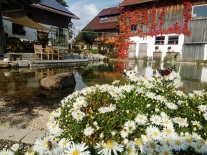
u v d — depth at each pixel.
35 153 1.30
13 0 12.38
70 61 15.62
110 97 2.71
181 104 2.53
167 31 23.44
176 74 3.29
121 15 27.53
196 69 14.48
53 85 6.74
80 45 32.16
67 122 2.34
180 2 22.34
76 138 2.02
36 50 14.31
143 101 2.32
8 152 1.43
